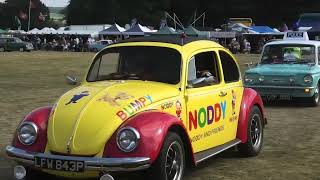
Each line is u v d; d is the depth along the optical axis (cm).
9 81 2178
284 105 1436
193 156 623
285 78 1375
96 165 530
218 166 742
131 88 611
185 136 604
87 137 545
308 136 974
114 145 539
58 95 1650
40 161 550
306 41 1491
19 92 1738
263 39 5806
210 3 10069
